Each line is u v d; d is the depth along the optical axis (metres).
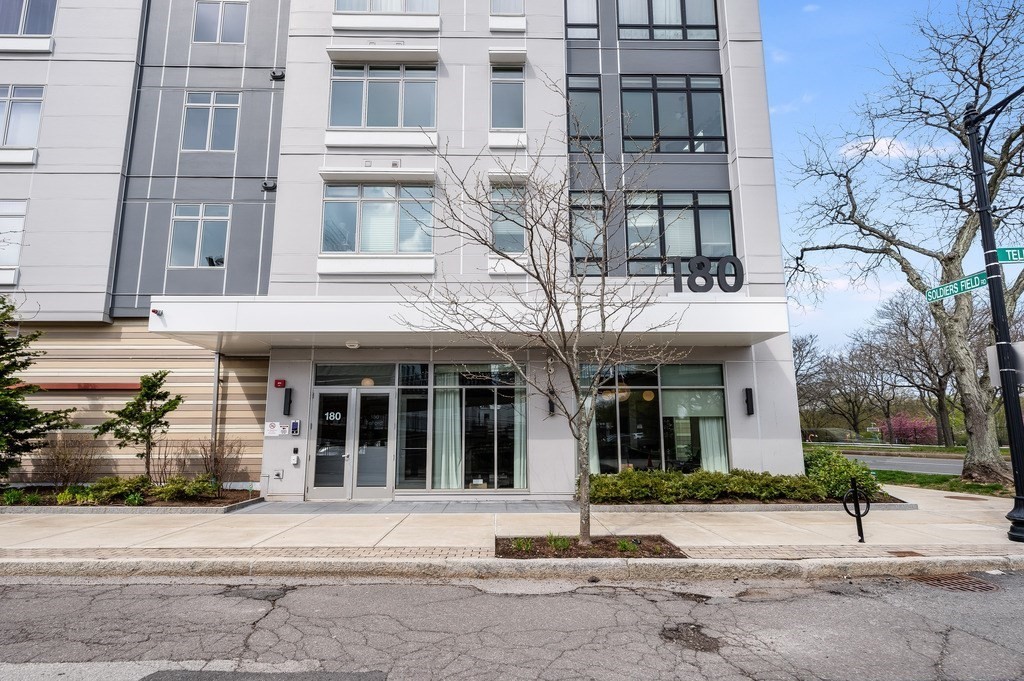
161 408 12.05
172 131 14.74
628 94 14.38
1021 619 5.22
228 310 11.39
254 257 14.25
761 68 14.27
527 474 12.56
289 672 4.06
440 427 12.80
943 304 15.88
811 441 49.00
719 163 14.12
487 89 13.98
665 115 14.33
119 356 13.90
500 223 13.17
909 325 35.91
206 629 4.92
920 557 6.96
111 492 11.02
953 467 23.22
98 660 4.25
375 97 13.99
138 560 6.76
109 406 13.73
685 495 11.02
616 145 14.02
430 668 4.14
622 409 12.80
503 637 4.77
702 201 13.92
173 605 5.57
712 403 12.97
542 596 5.93
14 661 4.23
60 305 13.66
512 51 13.94
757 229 13.44
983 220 8.70
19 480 13.31
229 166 14.64
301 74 13.88
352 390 12.79
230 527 8.91
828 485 11.15
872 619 5.23
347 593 6.00
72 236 13.95
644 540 7.86
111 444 13.59
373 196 13.45
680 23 14.96
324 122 13.66
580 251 13.23
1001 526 9.02
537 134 13.75
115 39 14.90
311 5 14.20
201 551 7.23
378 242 13.25
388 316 11.45
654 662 4.27
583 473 7.61
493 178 13.14
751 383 12.95
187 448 13.59
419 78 14.05
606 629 4.98
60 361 13.78
